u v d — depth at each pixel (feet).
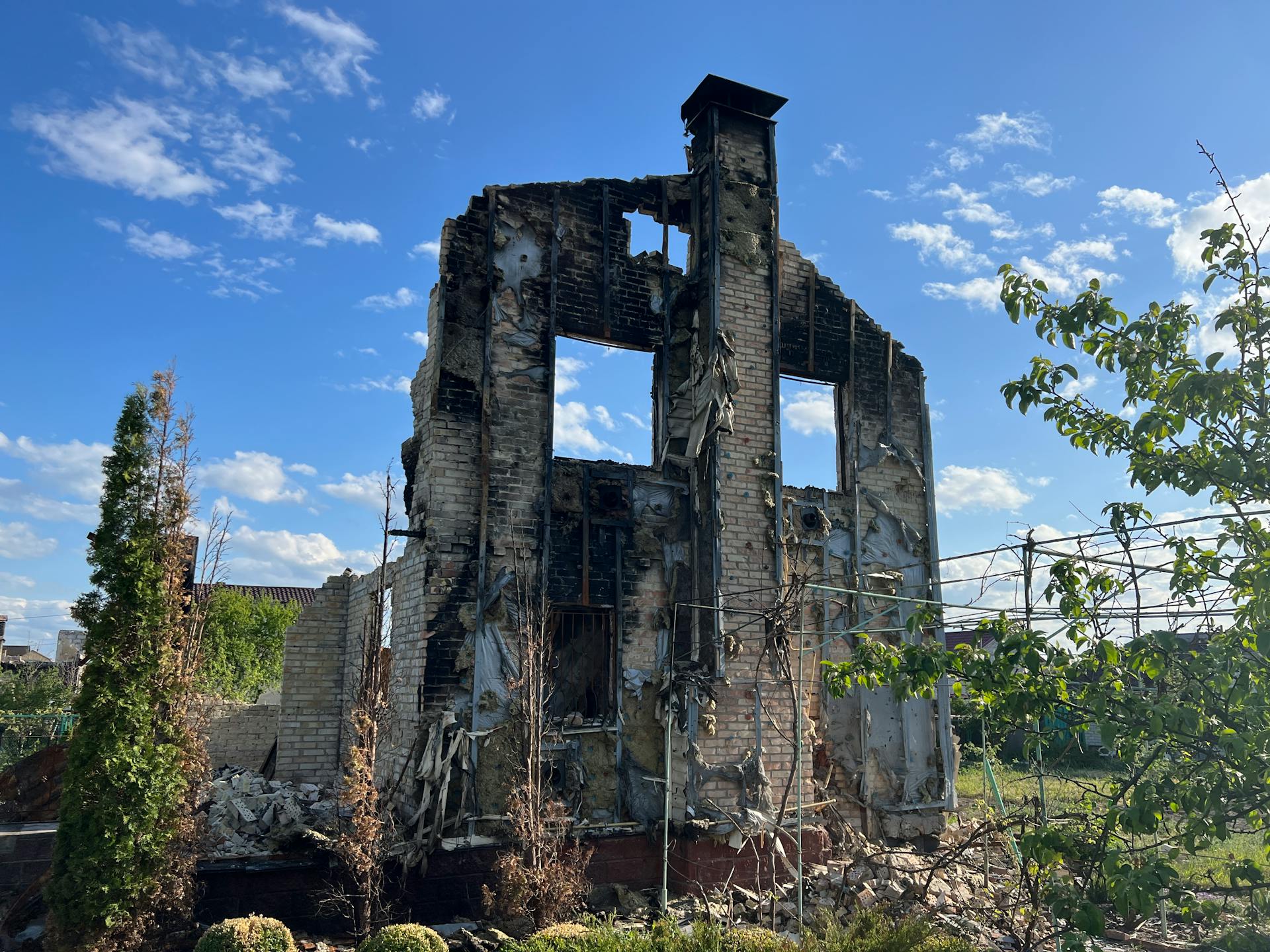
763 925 34.06
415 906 33.42
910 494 49.29
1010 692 16.88
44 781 39.63
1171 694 15.58
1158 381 17.03
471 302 40.09
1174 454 16.58
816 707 43.60
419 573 38.27
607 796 38.47
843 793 43.68
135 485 30.60
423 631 36.94
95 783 28.19
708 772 38.55
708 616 40.73
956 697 20.27
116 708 28.73
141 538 29.99
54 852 28.02
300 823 35.96
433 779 35.17
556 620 40.91
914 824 44.29
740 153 45.39
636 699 39.91
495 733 37.01
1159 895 14.10
